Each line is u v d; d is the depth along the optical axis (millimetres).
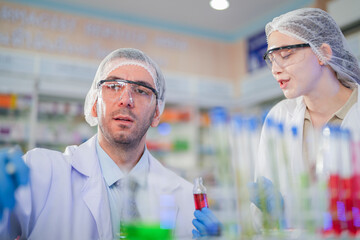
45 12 4668
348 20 3467
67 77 4262
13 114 4090
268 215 887
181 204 1391
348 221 872
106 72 1398
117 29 5125
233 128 894
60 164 1402
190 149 5043
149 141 4875
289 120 1637
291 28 1397
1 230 1064
